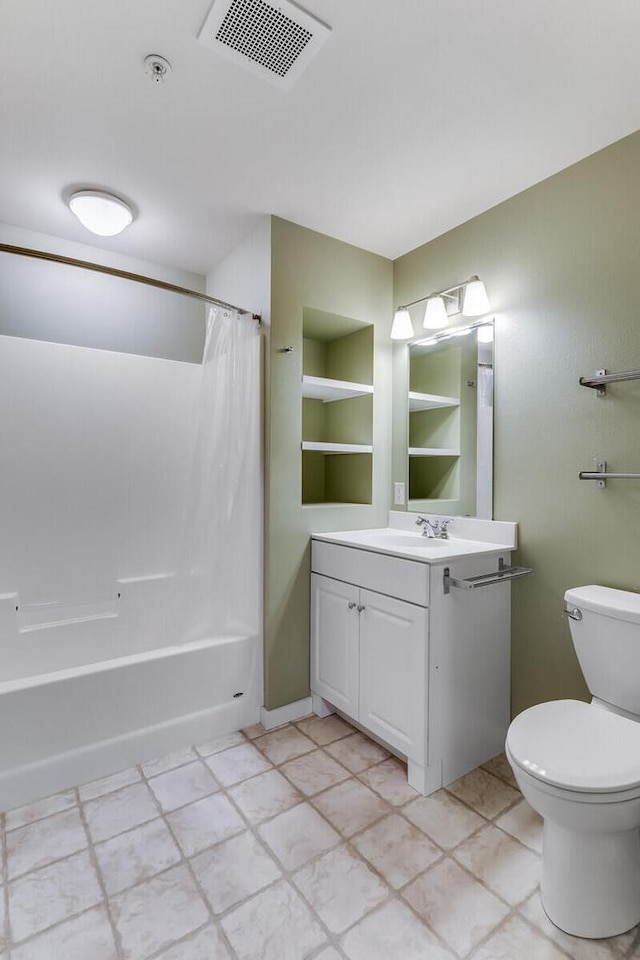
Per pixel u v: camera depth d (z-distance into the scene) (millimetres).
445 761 1808
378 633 1953
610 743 1309
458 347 2328
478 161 1865
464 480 2273
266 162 1889
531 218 2016
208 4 1229
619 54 1367
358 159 1862
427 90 1512
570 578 1869
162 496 2611
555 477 1917
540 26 1284
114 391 2490
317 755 2006
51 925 1231
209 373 2213
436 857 1463
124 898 1312
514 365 2070
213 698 2125
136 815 1636
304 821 1613
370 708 1998
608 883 1214
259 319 2289
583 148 1782
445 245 2402
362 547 2045
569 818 1176
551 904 1263
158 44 1349
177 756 1988
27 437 2273
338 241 2477
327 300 2432
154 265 2822
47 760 1729
